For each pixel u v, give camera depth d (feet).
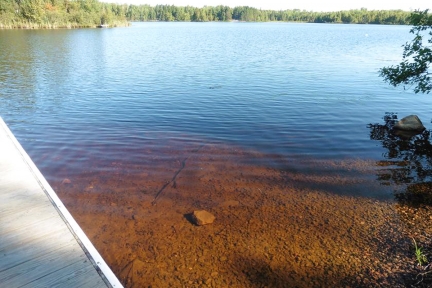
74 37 133.59
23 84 45.03
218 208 15.99
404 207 16.19
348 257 12.55
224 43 118.11
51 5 220.02
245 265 12.07
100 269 8.50
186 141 25.32
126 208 15.84
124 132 27.07
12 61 65.46
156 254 12.56
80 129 27.61
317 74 54.75
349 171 20.49
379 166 21.31
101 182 18.49
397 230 14.24
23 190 12.40
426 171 20.57
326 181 19.07
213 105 35.76
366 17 421.59
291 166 21.16
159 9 477.36
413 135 27.55
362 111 34.22
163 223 14.62
